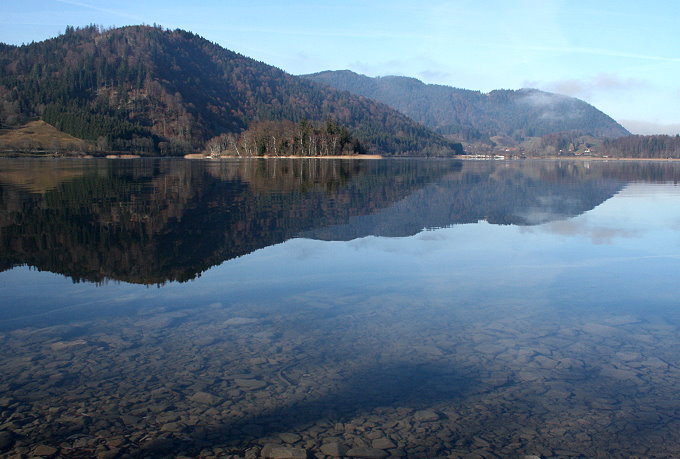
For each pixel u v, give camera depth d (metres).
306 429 4.48
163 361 5.80
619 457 4.15
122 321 7.09
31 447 4.16
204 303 7.91
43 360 5.80
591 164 98.81
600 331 6.89
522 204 21.50
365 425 4.56
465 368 5.72
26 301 7.95
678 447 4.28
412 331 6.81
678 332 6.88
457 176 43.19
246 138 135.88
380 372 5.59
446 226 15.51
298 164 75.38
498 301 8.14
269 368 5.66
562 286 9.03
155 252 11.45
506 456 4.12
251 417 4.65
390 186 30.70
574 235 14.10
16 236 13.10
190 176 40.34
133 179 35.69
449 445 4.26
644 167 79.44
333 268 10.18
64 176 38.81
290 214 17.53
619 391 5.23
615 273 9.97
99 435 4.34
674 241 13.23
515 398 5.07
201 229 14.39
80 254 11.17
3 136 153.75
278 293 8.46
